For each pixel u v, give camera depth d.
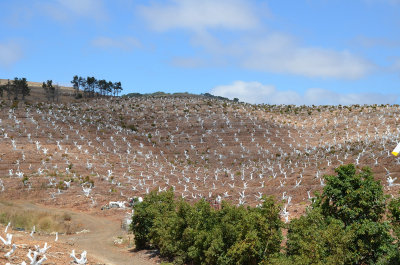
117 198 39.09
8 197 37.00
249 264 12.59
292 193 30.84
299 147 63.91
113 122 81.38
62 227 27.09
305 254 11.29
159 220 19.00
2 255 11.32
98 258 17.23
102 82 141.25
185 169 55.56
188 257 16.05
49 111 79.12
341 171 13.02
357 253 11.72
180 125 81.31
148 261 17.88
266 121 82.00
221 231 13.41
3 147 52.75
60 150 56.03
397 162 32.91
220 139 71.25
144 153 63.38
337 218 12.96
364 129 65.19
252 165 56.00
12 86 128.00
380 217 12.49
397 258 10.91
